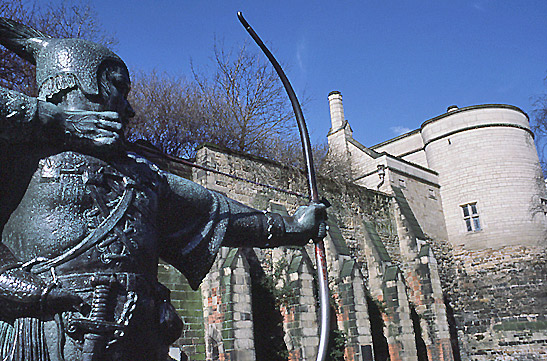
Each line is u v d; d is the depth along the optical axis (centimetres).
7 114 200
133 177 226
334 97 3027
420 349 2245
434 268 2377
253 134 2522
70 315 194
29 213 209
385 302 2117
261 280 1620
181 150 2405
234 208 261
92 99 225
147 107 2336
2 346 197
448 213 2906
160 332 219
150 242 222
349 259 1950
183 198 246
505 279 2681
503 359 2530
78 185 211
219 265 1472
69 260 201
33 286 192
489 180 2830
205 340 1444
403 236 2458
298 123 303
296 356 1576
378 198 2444
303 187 1973
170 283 1442
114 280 202
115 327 197
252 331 1425
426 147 3091
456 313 2717
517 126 2942
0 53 1495
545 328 2494
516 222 2759
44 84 226
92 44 236
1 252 210
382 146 3372
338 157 2430
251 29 300
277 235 266
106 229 208
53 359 192
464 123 2944
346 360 1777
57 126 211
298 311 1612
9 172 217
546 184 2961
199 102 2489
